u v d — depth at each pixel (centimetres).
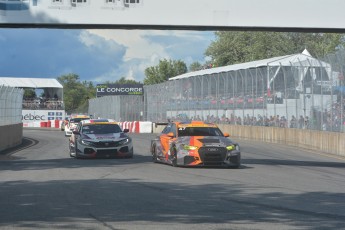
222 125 4031
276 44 7175
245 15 1675
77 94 13775
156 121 5288
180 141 1755
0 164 1883
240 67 4991
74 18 1653
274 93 3328
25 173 1577
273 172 1655
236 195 1137
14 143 3055
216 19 1670
